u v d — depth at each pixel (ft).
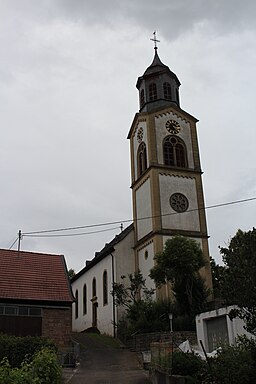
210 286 136.36
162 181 148.46
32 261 115.96
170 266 116.37
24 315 100.17
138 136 163.12
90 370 83.92
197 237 143.95
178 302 116.26
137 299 136.56
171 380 59.00
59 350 90.38
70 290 107.45
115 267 150.61
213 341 84.99
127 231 155.63
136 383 69.56
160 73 168.35
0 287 103.45
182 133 159.02
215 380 55.31
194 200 149.89
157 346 70.44
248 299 53.98
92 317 170.50
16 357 79.05
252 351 56.90
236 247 56.44
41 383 51.39
